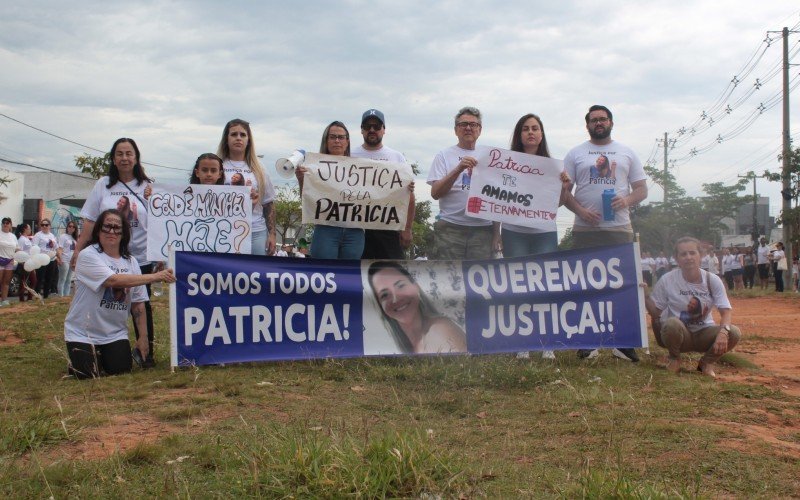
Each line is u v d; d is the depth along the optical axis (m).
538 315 7.26
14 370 6.40
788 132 30.44
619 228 7.52
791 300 20.05
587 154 7.53
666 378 6.17
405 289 7.06
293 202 41.19
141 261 7.13
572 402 5.09
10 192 35.78
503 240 7.63
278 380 5.85
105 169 36.84
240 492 3.10
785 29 30.53
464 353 7.04
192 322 6.51
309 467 3.22
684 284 6.83
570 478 3.40
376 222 7.48
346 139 7.62
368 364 6.51
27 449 3.77
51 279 18.27
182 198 7.06
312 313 6.86
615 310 7.36
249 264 6.78
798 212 29.78
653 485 3.25
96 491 3.14
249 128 7.46
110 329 6.21
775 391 5.73
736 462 3.73
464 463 3.52
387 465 3.23
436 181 7.51
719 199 56.12
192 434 4.08
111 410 4.71
